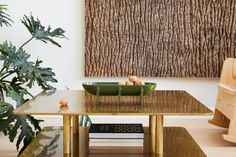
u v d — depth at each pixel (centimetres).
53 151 164
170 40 322
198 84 330
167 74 325
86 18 318
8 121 206
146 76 325
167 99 182
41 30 268
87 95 194
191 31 322
